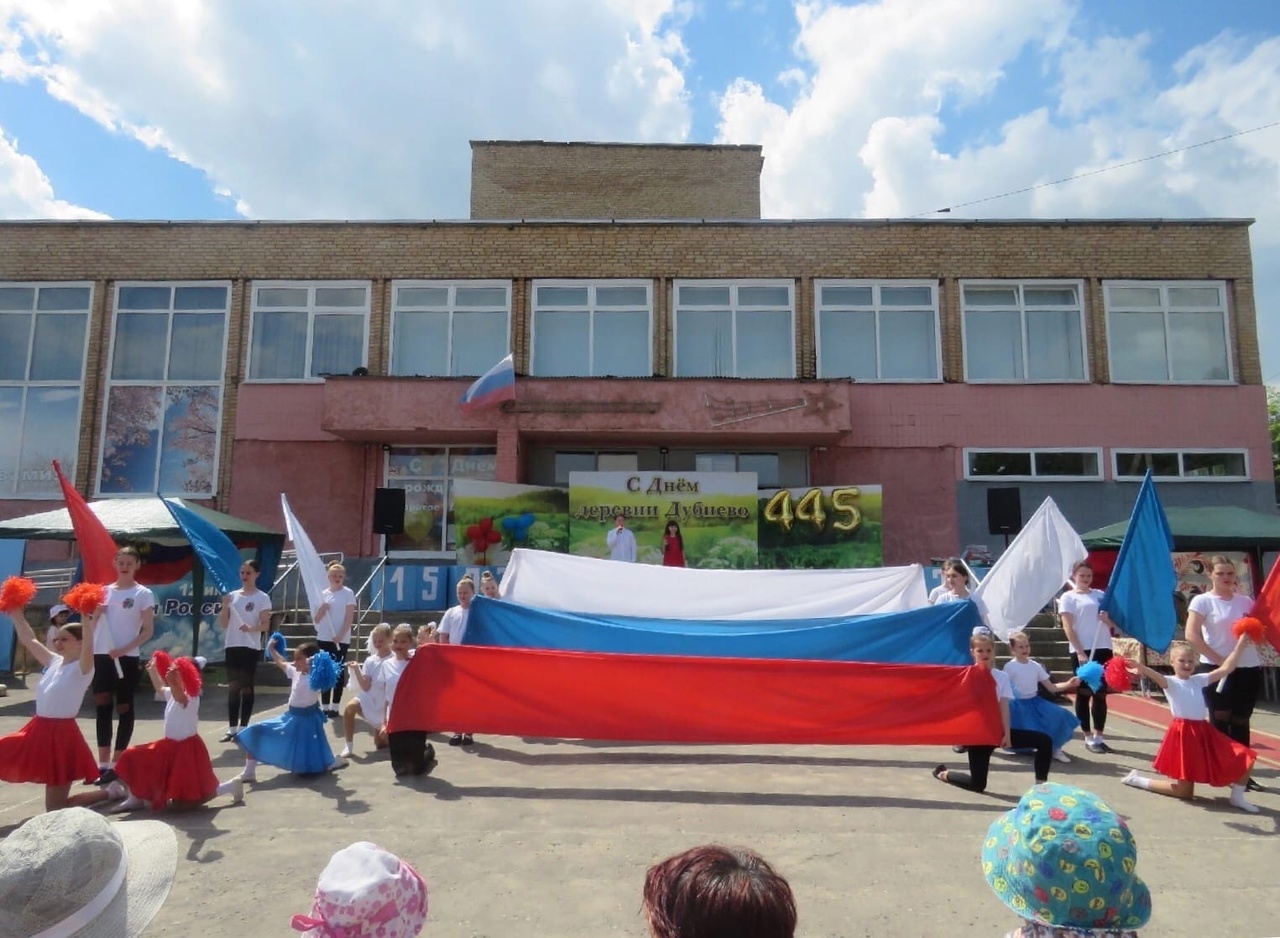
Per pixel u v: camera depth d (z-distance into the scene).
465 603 9.63
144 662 12.70
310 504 19.19
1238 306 19.67
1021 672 7.37
